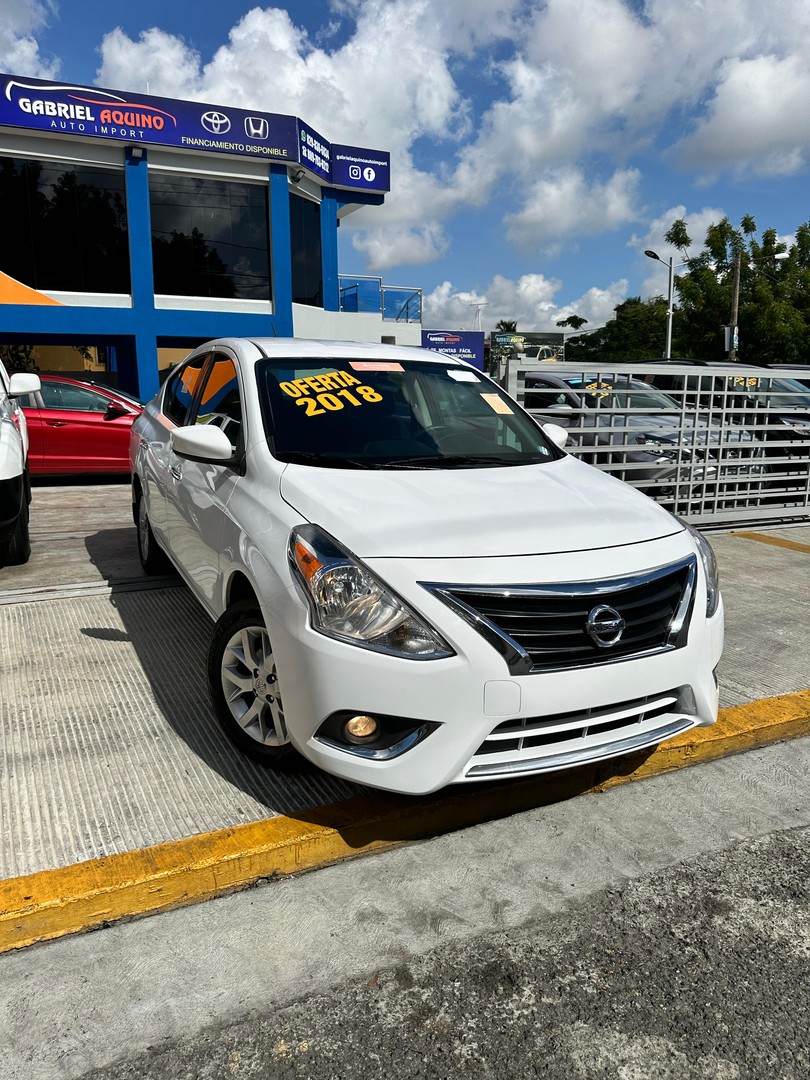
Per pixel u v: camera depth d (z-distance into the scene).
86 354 21.45
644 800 3.08
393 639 2.45
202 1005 2.06
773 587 5.84
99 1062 1.88
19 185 16.98
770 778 3.27
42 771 3.00
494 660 2.45
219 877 2.46
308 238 21.86
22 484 5.67
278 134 18.91
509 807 2.95
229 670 3.06
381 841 2.71
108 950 2.24
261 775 2.99
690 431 7.40
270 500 3.01
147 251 18.17
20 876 2.37
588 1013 2.06
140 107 17.36
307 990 2.12
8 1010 2.02
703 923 2.41
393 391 3.83
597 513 2.96
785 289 33.00
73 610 4.89
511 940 2.31
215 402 4.04
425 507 2.85
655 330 55.38
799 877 2.63
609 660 2.59
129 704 3.59
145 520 5.43
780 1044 1.98
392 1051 1.94
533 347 48.03
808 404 11.41
